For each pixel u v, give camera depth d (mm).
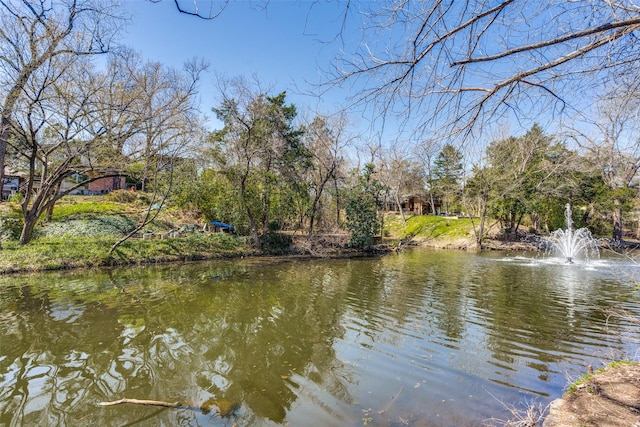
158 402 3916
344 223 21250
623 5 2094
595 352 5383
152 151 13969
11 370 4672
